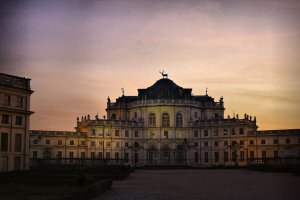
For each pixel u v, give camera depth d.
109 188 61.81
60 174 78.31
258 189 59.31
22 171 88.62
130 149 193.12
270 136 176.12
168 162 194.50
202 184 71.50
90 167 119.06
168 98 198.00
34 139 176.25
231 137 185.88
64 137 183.75
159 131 196.62
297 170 100.25
